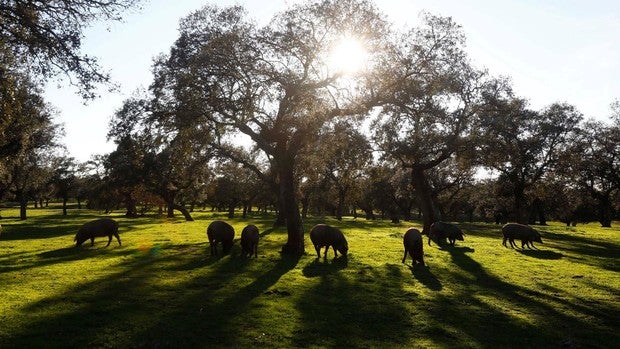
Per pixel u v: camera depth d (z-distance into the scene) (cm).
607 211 7081
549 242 3222
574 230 4784
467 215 10238
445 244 2811
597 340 970
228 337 913
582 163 4894
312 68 2031
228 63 1950
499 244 2878
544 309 1214
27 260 1948
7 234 3369
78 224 4662
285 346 869
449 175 6462
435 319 1088
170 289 1355
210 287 1391
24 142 3186
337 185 6144
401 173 5159
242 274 1619
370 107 2142
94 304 1152
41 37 1112
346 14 1983
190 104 1992
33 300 1188
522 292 1422
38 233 3466
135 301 1198
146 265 1811
